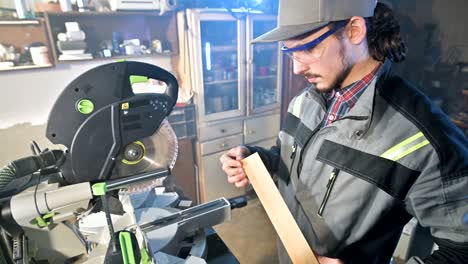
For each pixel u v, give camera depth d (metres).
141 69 0.61
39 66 1.78
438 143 0.64
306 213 0.88
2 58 1.71
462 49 2.21
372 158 0.72
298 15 0.68
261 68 2.48
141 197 0.87
